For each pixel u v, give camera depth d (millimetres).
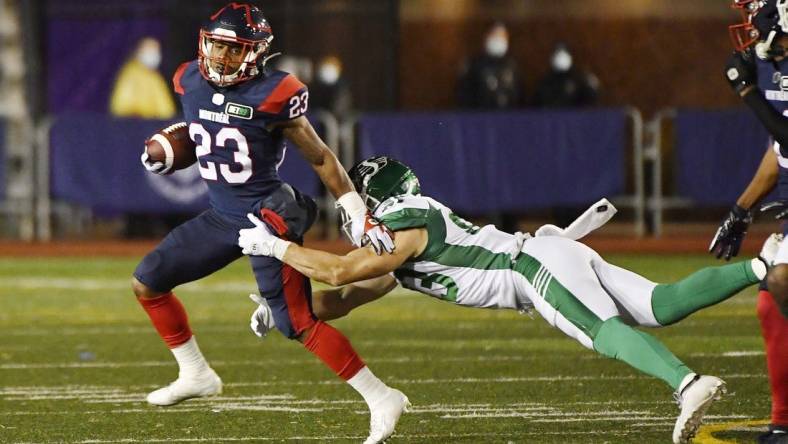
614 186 48500
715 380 16266
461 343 28828
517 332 30391
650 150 49125
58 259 47375
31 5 53750
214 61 18328
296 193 19234
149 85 52125
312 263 17812
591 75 53031
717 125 48375
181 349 20000
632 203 48906
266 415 21047
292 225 18922
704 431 18953
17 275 42969
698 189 48594
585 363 25703
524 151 48219
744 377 23766
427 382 23969
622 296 18016
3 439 19516
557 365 25547
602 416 20500
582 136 48281
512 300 18094
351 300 19406
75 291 38938
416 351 27797
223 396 22906
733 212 18922
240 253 19562
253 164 18875
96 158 48938
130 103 52000
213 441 19062
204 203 48625
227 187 19109
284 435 19453
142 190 48719
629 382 23484
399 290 39188
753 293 36625
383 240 17609
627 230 52375
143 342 29531
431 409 21359
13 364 26766
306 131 18625
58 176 49250
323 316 19391
